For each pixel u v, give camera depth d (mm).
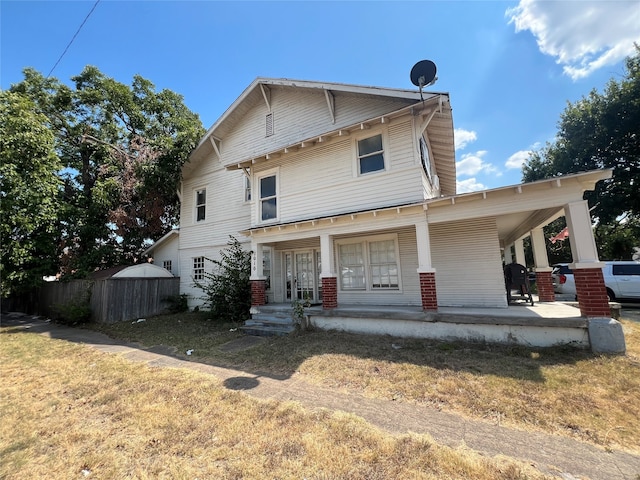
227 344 7480
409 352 5848
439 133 10148
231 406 3969
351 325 7711
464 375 4629
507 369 4754
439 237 8711
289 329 8117
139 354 7012
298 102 11688
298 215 9523
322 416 3613
